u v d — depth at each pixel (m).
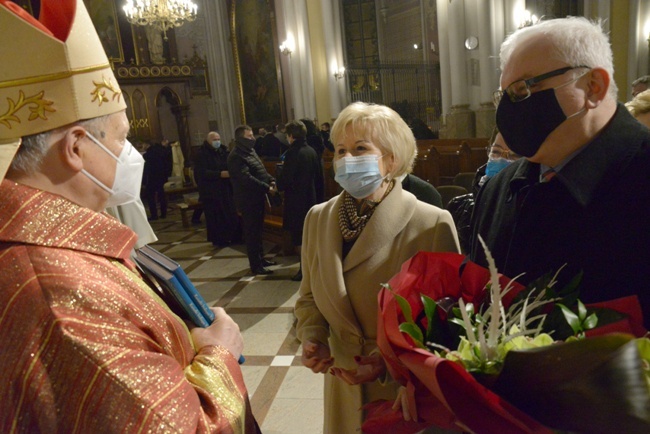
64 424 0.72
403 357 0.78
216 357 0.96
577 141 0.98
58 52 0.83
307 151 4.65
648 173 0.93
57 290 0.76
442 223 1.40
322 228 1.51
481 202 1.33
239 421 0.89
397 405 0.88
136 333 0.81
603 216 0.96
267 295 4.46
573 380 0.58
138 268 1.07
